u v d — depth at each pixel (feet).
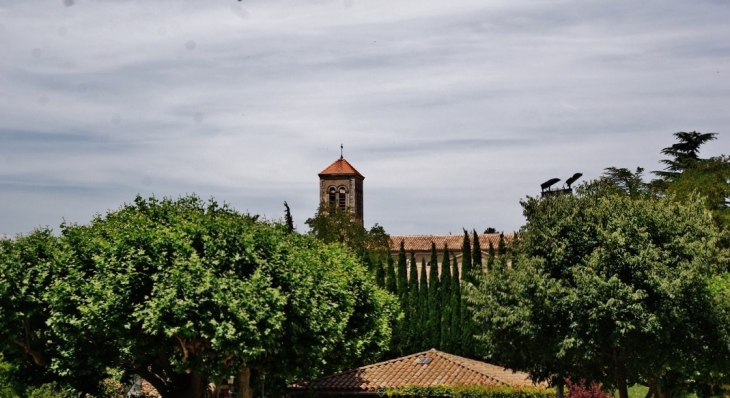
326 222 270.67
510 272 105.91
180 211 122.62
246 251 107.55
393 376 139.44
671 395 119.34
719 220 183.21
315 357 115.34
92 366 112.88
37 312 111.04
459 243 293.23
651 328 92.68
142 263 104.94
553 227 104.22
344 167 364.99
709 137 255.91
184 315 98.48
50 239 118.32
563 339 98.78
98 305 102.12
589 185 108.78
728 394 119.85
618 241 97.14
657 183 236.84
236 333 98.73
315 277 115.34
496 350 109.40
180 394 122.42
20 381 115.03
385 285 205.57
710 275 100.17
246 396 116.78
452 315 197.77
